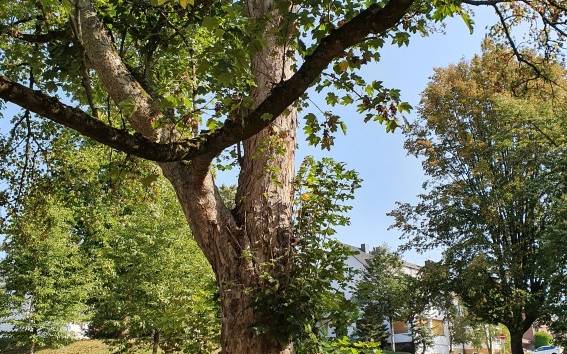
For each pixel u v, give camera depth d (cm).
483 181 2591
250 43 386
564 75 2112
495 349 6272
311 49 437
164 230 1836
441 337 5625
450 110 2842
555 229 2005
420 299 2673
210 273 1731
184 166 601
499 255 2492
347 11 429
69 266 2323
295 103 513
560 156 2209
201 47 757
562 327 2281
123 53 707
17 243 1420
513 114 2484
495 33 838
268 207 634
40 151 1160
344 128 475
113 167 501
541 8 686
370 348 621
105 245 2180
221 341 602
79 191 1258
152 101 554
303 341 580
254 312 580
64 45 633
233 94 461
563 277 2062
